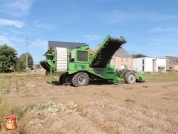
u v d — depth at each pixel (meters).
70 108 7.91
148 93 12.50
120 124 6.07
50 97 10.66
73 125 6.07
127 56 63.81
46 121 6.60
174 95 11.65
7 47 56.22
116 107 7.75
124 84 17.17
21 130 6.05
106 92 12.55
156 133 5.46
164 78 25.69
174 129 5.63
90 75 16.03
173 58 92.19
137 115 6.75
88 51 15.59
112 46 14.68
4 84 16.30
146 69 69.81
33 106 8.19
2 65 54.53
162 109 8.10
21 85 15.98
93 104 8.48
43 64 16.78
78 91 12.83
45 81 19.88
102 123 6.27
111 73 16.69
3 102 7.76
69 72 14.86
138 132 5.59
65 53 14.81
